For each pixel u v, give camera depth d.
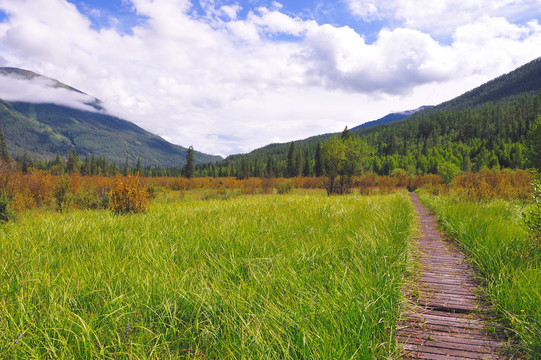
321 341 2.25
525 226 5.48
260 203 11.99
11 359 2.09
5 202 8.72
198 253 4.36
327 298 2.89
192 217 7.87
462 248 5.80
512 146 95.56
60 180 13.81
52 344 2.15
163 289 2.93
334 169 29.80
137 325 2.37
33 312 2.58
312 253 4.31
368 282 3.21
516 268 3.72
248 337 2.29
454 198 15.02
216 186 48.25
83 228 6.16
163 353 2.20
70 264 3.76
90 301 2.86
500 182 18.30
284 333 2.34
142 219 7.65
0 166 15.02
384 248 4.50
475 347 2.56
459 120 161.00
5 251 4.28
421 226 8.99
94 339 2.32
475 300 3.49
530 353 2.42
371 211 8.77
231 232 5.50
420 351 2.49
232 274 3.55
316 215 7.90
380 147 148.25
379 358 2.32
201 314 2.69
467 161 89.12
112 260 3.87
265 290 3.08
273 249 4.59
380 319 2.64
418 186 49.53
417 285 3.97
